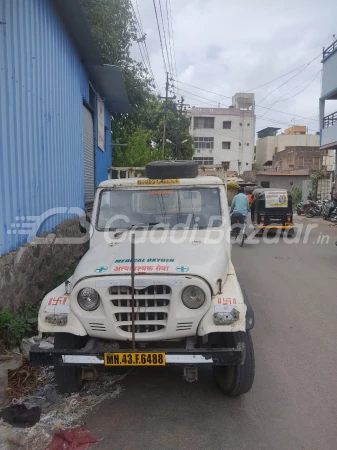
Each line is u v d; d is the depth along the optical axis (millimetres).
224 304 3100
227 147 47875
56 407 3418
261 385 3793
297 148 39375
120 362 3064
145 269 3131
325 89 20156
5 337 4355
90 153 12250
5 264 4777
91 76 11891
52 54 7254
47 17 6961
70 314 3197
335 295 6762
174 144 32219
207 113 47406
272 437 3033
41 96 6559
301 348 4621
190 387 3764
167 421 3232
